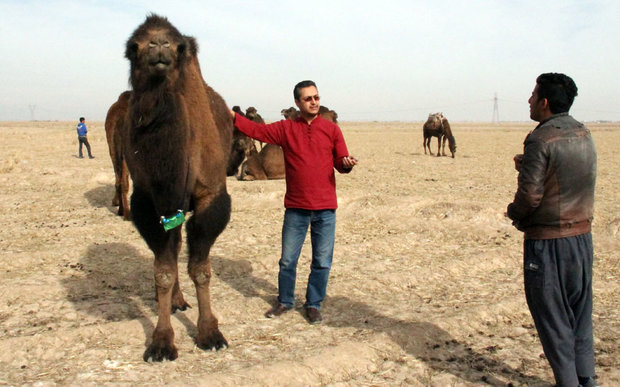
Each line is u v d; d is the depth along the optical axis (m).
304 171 5.46
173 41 4.32
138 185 4.64
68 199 12.62
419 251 8.34
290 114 16.86
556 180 3.80
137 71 4.30
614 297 6.35
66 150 29.27
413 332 5.15
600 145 35.09
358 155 26.84
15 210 11.41
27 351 4.82
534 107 4.04
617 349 4.97
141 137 4.32
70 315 5.72
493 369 4.63
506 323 5.66
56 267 7.38
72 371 4.46
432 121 25.27
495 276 7.21
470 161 23.20
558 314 3.90
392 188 14.30
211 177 4.88
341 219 10.39
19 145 32.47
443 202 10.99
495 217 10.13
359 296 6.38
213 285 6.75
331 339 5.16
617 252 7.95
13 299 6.16
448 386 4.36
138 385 4.21
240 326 5.47
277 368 4.41
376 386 4.37
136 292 6.51
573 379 3.90
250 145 16.30
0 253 8.00
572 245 3.83
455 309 5.93
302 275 7.16
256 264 7.54
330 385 4.36
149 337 5.14
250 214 11.01
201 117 4.75
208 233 4.93
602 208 10.62
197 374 4.43
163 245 4.68
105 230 9.45
